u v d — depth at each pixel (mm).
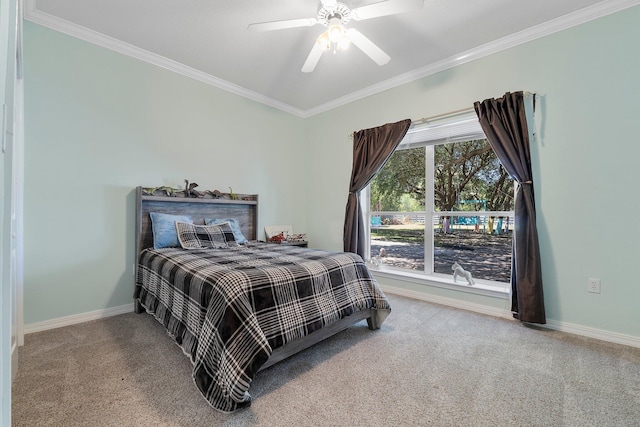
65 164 2406
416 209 3438
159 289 2248
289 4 2164
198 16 2307
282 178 4156
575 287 2271
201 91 3285
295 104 4148
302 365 1803
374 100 3562
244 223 3656
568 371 1734
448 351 1985
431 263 3277
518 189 2449
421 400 1478
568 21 2271
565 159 2311
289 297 1737
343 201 3916
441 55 2844
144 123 2857
